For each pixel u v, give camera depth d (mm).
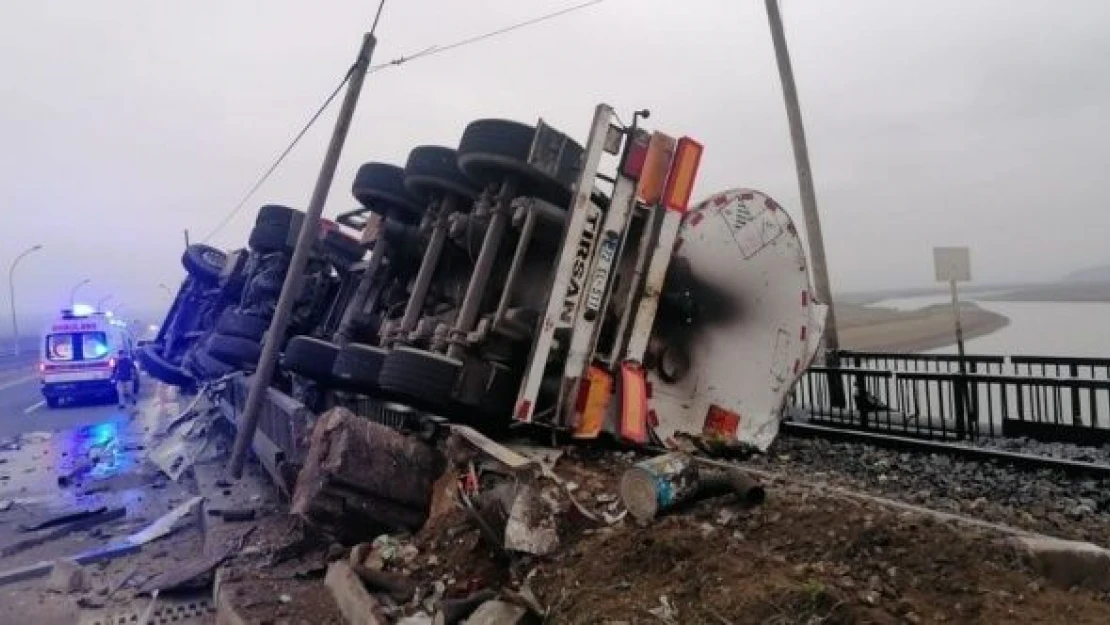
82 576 6504
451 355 6484
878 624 3002
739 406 7535
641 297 6719
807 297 7836
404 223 9266
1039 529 5496
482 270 6727
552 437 6391
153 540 7688
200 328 17516
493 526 4621
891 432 11656
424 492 5582
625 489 4613
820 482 6578
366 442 5523
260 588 5359
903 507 4656
